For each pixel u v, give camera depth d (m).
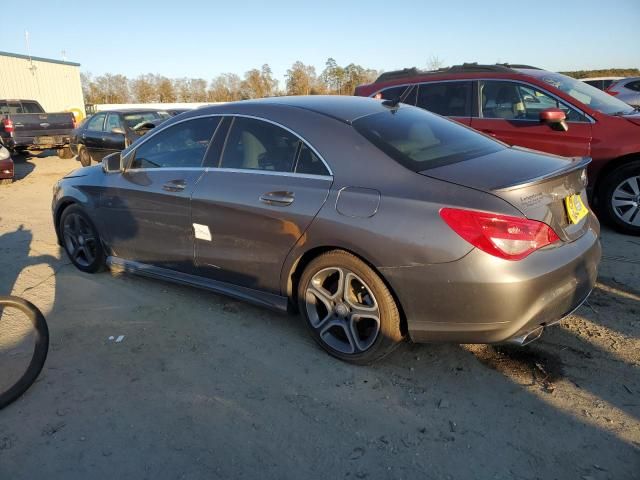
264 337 3.56
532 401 2.77
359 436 2.57
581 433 2.52
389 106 3.73
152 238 4.11
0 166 10.39
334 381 3.03
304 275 3.23
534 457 2.38
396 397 2.86
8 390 2.98
